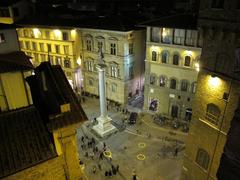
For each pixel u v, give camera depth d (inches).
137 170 1387.8
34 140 532.4
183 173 1208.2
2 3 2310.5
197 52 1584.6
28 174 503.5
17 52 1176.8
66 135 532.1
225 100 884.6
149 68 1855.3
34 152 514.6
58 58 2304.4
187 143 1135.0
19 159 498.0
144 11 2281.0
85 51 2210.9
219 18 835.4
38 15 2395.4
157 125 1807.3
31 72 932.6
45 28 2207.2
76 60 2253.9
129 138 1683.1
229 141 400.2
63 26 2121.1
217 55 892.6
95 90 2322.8
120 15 2130.9
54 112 518.3
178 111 1845.5
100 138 1688.0
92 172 1373.0
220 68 890.7
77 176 584.1
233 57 820.6
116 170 1376.7
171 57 1710.1
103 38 2022.6
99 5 2544.3
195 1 1649.9
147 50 1802.4
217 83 908.6
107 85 2194.9
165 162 1446.9
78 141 1654.8
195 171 1116.5
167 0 2258.9
